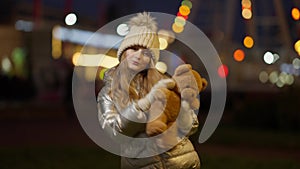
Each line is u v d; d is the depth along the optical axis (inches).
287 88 611.5
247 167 352.5
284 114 591.2
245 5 652.1
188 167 159.8
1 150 424.2
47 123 691.4
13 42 1005.2
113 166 354.6
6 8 1062.4
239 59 734.5
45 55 1002.7
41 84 954.1
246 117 621.6
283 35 727.1
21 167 347.3
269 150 449.7
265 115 608.4
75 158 388.5
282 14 709.3
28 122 701.3
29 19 1052.5
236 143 481.7
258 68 828.6
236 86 828.0
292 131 582.6
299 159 397.7
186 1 721.6
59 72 943.7
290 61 746.8
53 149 433.1
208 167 350.9
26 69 983.6
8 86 873.5
